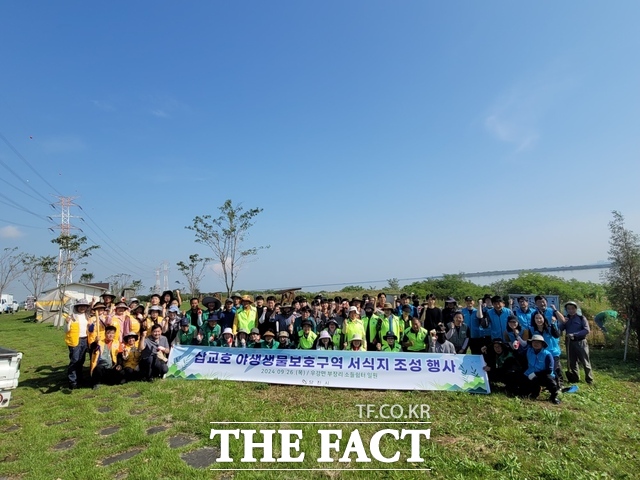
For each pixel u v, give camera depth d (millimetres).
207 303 11000
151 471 4879
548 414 6816
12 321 31219
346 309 11469
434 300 10938
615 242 13422
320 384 8734
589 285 26266
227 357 9445
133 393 8383
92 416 6895
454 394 8039
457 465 5066
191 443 5797
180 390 8312
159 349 9391
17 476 4941
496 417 6742
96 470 4945
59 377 9789
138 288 48438
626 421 6867
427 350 9500
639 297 12734
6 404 6840
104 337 9008
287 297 13211
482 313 9781
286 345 9898
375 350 9969
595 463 5191
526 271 31625
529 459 5250
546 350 8016
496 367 8969
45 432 6207
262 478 4801
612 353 13445
